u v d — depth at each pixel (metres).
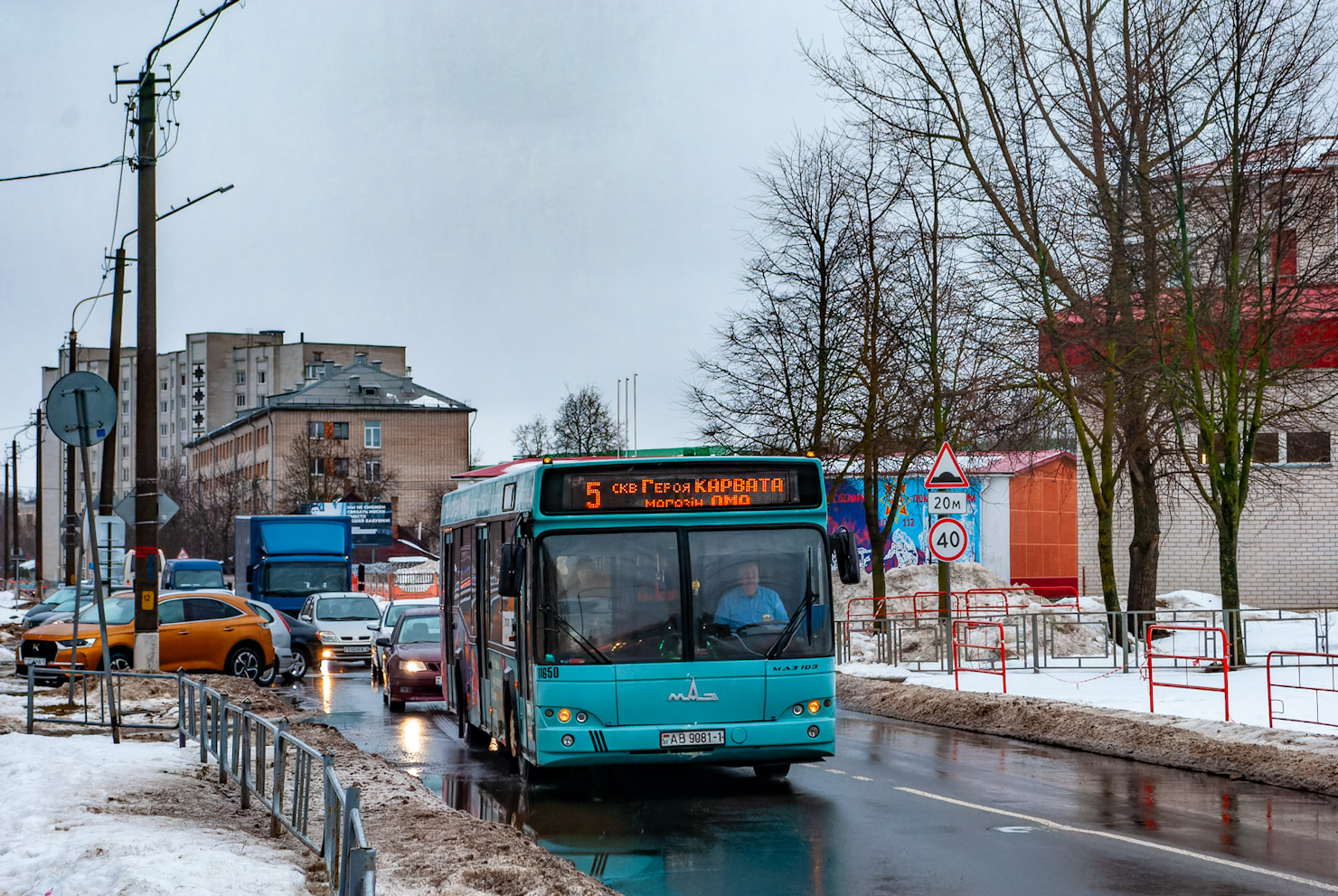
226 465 118.12
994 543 38.47
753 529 12.45
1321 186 21.41
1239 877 8.33
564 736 11.91
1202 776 13.28
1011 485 38.50
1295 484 37.38
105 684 17.34
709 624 12.16
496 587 14.35
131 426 148.25
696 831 10.39
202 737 13.11
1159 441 26.23
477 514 15.69
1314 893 7.87
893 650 25.81
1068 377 24.88
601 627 12.07
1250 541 38.44
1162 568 39.31
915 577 36.41
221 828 9.57
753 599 12.29
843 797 11.95
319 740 16.14
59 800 10.36
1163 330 22.83
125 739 15.73
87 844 8.49
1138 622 26.19
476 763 14.87
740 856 9.33
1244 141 21.28
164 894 7.14
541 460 13.09
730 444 31.36
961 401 27.91
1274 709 16.55
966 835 9.98
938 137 28.06
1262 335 21.86
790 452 30.72
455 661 17.58
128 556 25.97
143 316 22.27
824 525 12.60
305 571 39.59
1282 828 10.16
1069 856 9.06
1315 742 13.50
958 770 13.75
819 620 12.36
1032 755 15.05
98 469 146.62
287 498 92.00
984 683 21.45
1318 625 27.95
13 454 86.12
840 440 31.23
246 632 25.36
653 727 11.98
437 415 105.00
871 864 8.94
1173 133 21.98
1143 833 9.98
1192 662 23.81
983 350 26.11
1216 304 21.77
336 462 96.31
